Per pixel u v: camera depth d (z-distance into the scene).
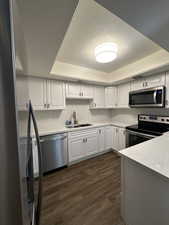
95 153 3.21
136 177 1.14
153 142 1.52
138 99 2.67
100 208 1.59
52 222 1.42
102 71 3.20
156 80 2.42
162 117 2.42
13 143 0.34
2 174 0.34
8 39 0.32
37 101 2.49
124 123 3.56
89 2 1.09
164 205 0.92
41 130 2.68
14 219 0.36
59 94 2.79
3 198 0.34
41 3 0.80
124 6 0.86
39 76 2.48
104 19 1.32
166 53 2.03
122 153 1.22
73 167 2.68
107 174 2.38
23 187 0.38
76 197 1.79
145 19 1.00
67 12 0.89
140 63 2.49
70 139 2.74
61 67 2.52
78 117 3.46
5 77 0.32
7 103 0.33
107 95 3.59
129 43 1.84
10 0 0.32
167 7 0.88
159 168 0.92
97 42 1.78
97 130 3.22
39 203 0.81
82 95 3.19
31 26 1.02
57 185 2.08
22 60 0.53
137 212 1.16
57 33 1.13
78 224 1.39
